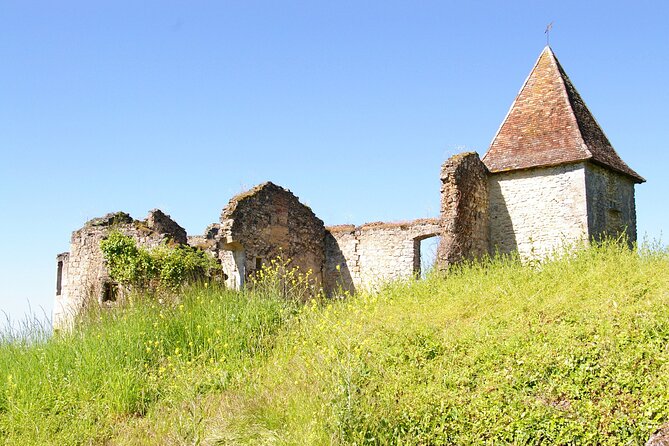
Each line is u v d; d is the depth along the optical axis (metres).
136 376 10.98
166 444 8.93
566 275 12.41
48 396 10.51
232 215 19.94
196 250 18.52
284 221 22.16
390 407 8.71
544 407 8.39
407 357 10.06
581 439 7.96
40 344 12.51
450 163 18.86
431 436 8.39
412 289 13.98
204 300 13.55
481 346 9.93
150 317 13.04
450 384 9.26
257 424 9.10
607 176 20.50
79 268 21.30
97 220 21.20
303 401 9.02
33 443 9.29
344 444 8.15
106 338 12.11
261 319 12.85
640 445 7.75
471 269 15.30
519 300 11.42
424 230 22.52
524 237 20.00
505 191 20.58
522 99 21.95
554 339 9.62
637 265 12.17
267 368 10.88
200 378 10.79
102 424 9.91
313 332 11.59
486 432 8.34
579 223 19.11
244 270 20.16
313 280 23.34
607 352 9.04
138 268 17.64
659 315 9.67
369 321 11.58
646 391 8.30
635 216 21.89
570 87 21.92
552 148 20.16
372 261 23.39
